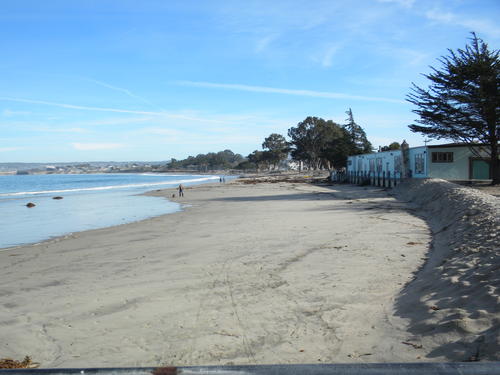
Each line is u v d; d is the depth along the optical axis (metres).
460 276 6.18
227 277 7.99
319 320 5.41
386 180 36.47
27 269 9.84
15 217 23.97
